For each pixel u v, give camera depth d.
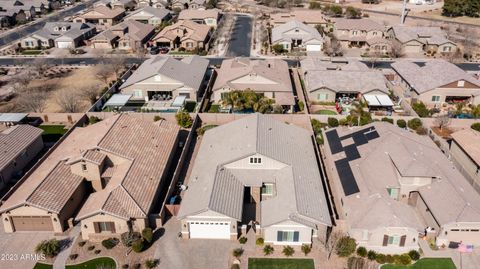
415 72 85.50
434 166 50.78
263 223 44.62
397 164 50.28
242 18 155.00
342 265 42.66
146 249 44.84
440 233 44.38
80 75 96.69
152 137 60.16
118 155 53.38
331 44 112.44
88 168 51.84
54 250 43.88
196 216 45.03
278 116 71.81
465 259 43.16
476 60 107.38
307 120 71.44
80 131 64.19
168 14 152.12
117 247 45.16
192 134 67.88
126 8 169.88
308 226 43.56
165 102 81.69
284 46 115.19
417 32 116.44
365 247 44.25
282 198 47.34
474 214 43.78
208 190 47.59
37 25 145.62
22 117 70.38
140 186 49.75
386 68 100.69
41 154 63.84
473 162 54.75
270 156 51.91
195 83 82.81
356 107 74.25
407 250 43.94
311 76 82.94
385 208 44.62
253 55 111.75
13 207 45.84
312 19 135.25
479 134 58.38
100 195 47.84
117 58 99.12
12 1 155.50
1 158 56.12
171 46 116.94
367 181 49.34
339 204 50.62
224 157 53.47
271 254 44.12
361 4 181.25
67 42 118.25
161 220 47.66
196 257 43.78
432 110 75.75
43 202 46.19
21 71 96.94
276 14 148.38
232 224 45.25
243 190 50.03
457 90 78.00
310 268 42.28
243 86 80.69
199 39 114.62
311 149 58.72
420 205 49.28
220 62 106.06
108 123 59.91
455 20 150.00
